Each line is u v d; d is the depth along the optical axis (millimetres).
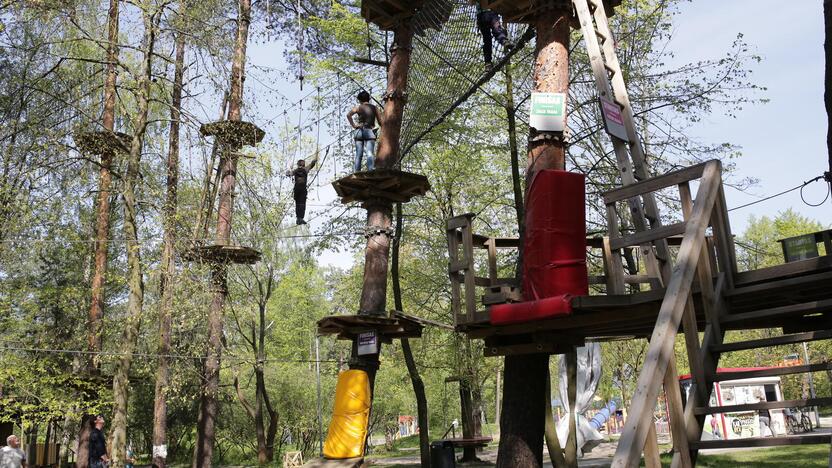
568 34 8617
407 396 39656
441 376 31641
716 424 25375
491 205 20594
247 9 17266
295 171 14062
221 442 37844
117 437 11852
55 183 15383
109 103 16984
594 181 15391
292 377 36125
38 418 16672
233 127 14391
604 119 7629
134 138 13141
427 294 22000
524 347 7133
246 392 36406
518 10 8984
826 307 4766
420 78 11242
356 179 10141
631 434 3947
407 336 10273
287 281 40969
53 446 25547
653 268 7203
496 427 44844
